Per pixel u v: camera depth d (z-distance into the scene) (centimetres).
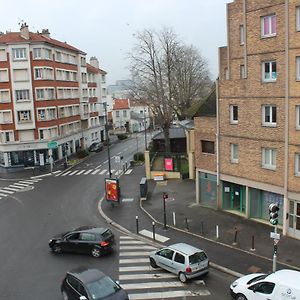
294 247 2423
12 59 5759
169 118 5916
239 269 2156
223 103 3009
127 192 4097
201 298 1859
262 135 2739
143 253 2475
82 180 4903
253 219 2936
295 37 2438
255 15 2669
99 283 1712
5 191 4538
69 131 6938
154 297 1889
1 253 2612
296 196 2548
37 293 1986
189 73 6925
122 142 8669
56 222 3278
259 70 2694
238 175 2984
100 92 8912
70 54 7006
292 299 1543
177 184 4303
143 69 5950
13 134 5884
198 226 2898
